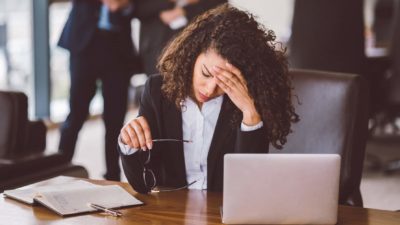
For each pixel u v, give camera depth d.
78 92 3.93
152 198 1.78
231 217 1.47
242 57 1.78
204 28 1.86
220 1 4.01
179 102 1.93
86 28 3.90
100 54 3.93
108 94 4.02
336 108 2.09
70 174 2.69
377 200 3.98
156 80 2.03
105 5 3.91
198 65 1.83
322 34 4.14
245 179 1.46
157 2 3.96
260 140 1.83
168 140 1.92
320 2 4.10
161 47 3.96
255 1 8.49
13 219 1.57
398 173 4.68
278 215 1.47
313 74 2.17
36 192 1.77
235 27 1.81
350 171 2.04
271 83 1.81
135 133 1.81
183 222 1.56
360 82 2.10
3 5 6.02
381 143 5.66
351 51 4.14
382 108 4.79
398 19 4.45
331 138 2.09
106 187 1.80
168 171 2.00
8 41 6.05
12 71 6.09
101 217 1.59
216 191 1.95
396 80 4.52
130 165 1.83
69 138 3.93
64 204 1.65
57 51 6.46
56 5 6.30
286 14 8.36
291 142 2.15
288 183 1.47
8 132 2.63
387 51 4.91
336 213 1.50
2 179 2.43
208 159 1.95
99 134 6.33
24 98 2.68
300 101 2.16
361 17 4.12
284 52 1.90
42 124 2.84
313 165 1.47
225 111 1.94
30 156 2.61
